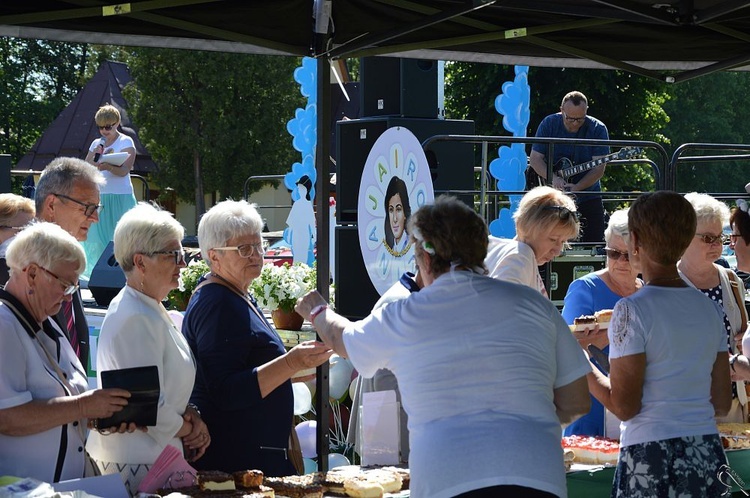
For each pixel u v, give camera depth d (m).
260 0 3.62
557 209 3.90
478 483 2.55
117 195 8.16
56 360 3.12
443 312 2.72
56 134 34.97
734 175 37.50
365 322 2.91
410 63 6.65
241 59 30.77
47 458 3.00
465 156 6.83
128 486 3.20
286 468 3.61
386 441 3.79
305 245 8.66
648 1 3.89
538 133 7.83
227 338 3.50
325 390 3.83
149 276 3.26
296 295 5.36
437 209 2.84
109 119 8.32
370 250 5.50
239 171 31.30
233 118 31.19
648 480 3.21
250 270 3.63
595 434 4.36
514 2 3.74
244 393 3.42
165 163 31.94
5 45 43.38
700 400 3.25
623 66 4.71
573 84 21.80
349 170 6.67
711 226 4.34
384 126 6.49
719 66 4.58
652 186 23.86
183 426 3.31
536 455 2.59
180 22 3.63
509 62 4.74
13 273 3.06
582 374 2.84
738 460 4.10
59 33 3.68
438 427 2.64
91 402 2.93
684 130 37.19
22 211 4.25
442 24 4.08
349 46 3.77
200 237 3.65
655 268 3.33
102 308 6.34
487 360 2.67
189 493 3.10
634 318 3.24
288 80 31.62
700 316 3.28
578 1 3.82
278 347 3.63
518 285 2.81
